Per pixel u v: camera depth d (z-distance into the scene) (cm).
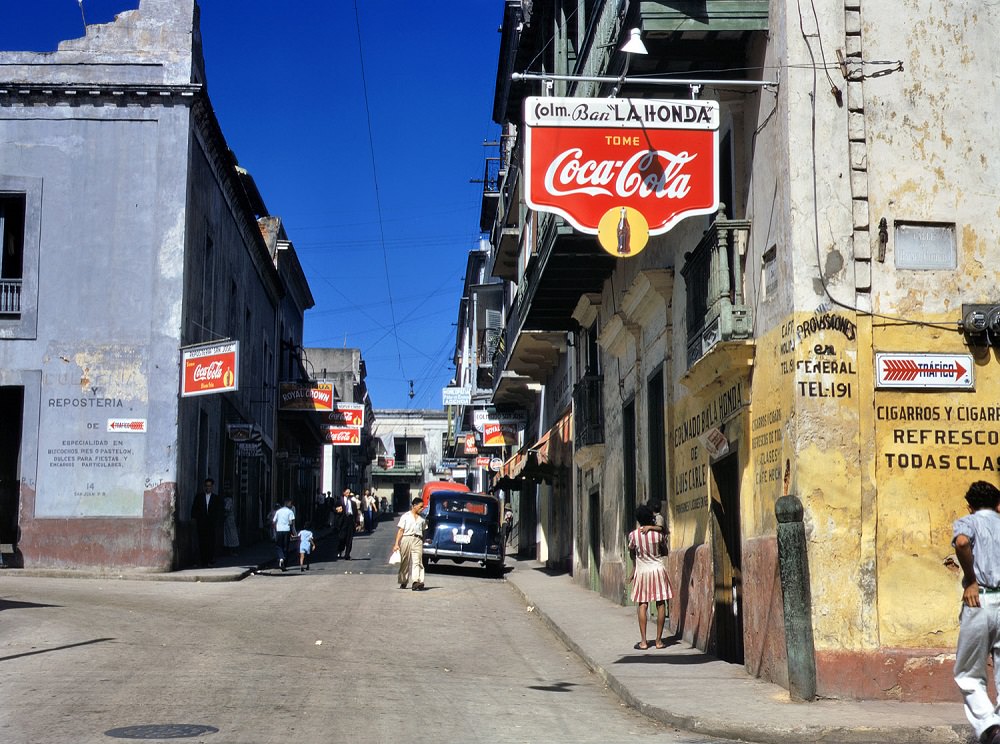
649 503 1367
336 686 1023
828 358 1017
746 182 1174
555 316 2250
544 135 1105
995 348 1039
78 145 2352
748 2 1114
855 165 1049
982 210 1059
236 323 3100
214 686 991
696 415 1378
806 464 1003
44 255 2314
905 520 1007
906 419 1020
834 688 973
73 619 1439
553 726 882
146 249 2328
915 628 993
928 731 842
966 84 1076
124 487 2255
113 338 2297
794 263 1027
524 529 3884
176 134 2366
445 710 926
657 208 1104
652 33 1130
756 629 1098
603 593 2047
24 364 2281
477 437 5081
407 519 2225
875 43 1073
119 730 786
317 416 4494
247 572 2380
